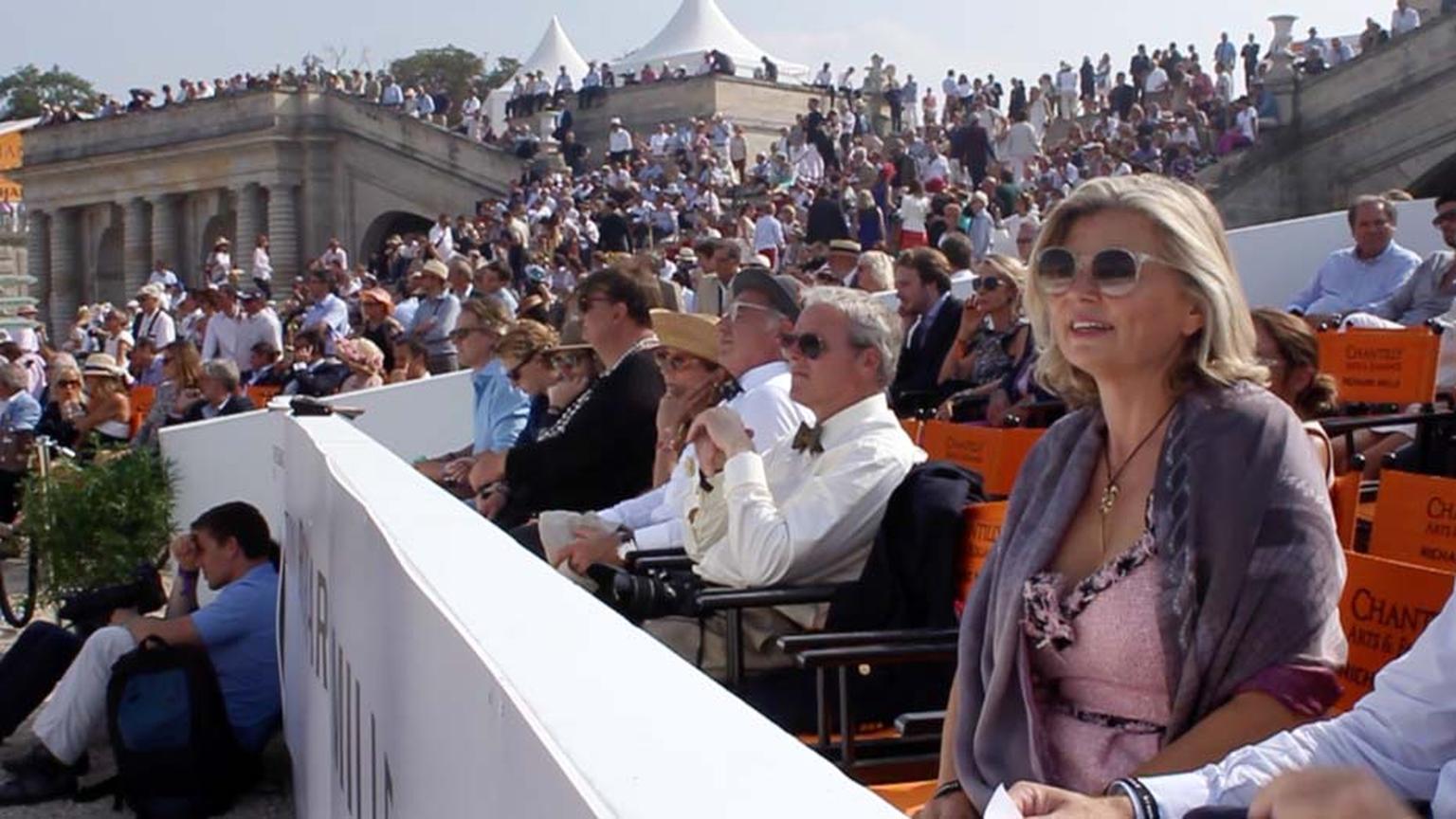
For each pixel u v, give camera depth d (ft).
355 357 47.98
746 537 16.06
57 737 24.93
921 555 15.14
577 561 19.67
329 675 17.35
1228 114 101.81
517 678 7.36
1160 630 9.42
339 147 166.09
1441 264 35.63
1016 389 30.07
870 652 13.79
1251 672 9.16
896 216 86.74
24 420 48.57
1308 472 9.39
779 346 21.30
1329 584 9.18
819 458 16.76
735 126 144.77
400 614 11.11
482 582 9.83
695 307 51.39
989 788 10.08
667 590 17.90
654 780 5.66
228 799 24.09
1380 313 35.60
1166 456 9.62
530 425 28.94
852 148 120.37
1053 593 9.91
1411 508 15.15
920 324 34.81
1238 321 9.81
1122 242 9.77
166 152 175.22
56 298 190.60
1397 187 94.07
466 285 55.77
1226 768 8.09
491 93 177.88
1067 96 129.90
